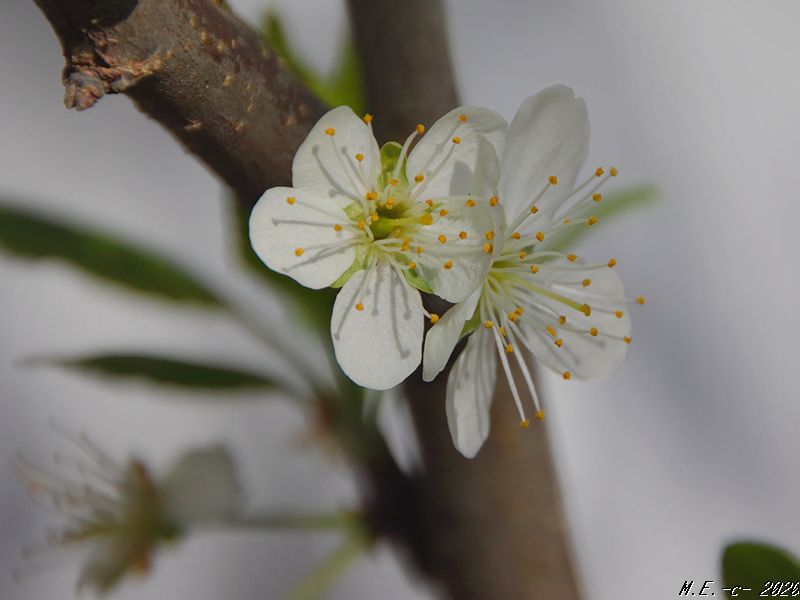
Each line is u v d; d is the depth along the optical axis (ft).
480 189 0.47
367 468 0.58
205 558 0.98
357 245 0.48
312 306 0.59
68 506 0.63
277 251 0.47
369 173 0.48
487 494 0.55
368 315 0.48
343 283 0.48
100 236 0.61
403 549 0.58
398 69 0.51
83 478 0.64
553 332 0.52
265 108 0.46
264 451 0.96
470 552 0.56
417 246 0.48
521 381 0.56
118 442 0.98
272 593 0.98
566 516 0.57
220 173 0.47
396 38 0.51
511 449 0.55
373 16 0.51
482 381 0.49
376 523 0.58
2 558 0.96
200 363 0.59
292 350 0.61
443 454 0.55
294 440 0.66
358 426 0.58
